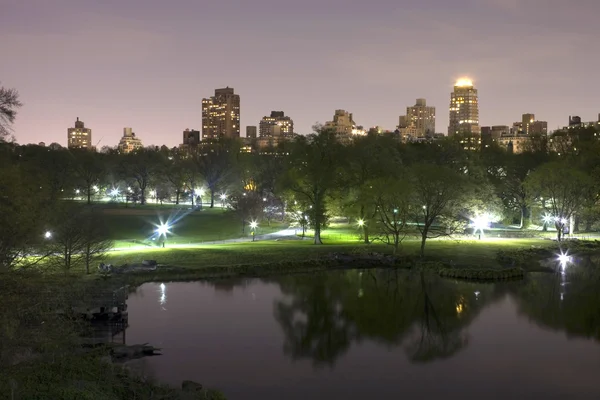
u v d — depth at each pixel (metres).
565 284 65.00
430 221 78.38
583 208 97.25
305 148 93.12
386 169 95.31
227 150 169.12
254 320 48.84
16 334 25.73
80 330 36.16
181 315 49.84
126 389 28.62
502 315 51.84
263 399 32.34
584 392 34.09
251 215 102.00
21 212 28.14
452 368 38.03
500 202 111.62
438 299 57.62
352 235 100.94
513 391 34.25
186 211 142.38
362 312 52.59
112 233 96.88
